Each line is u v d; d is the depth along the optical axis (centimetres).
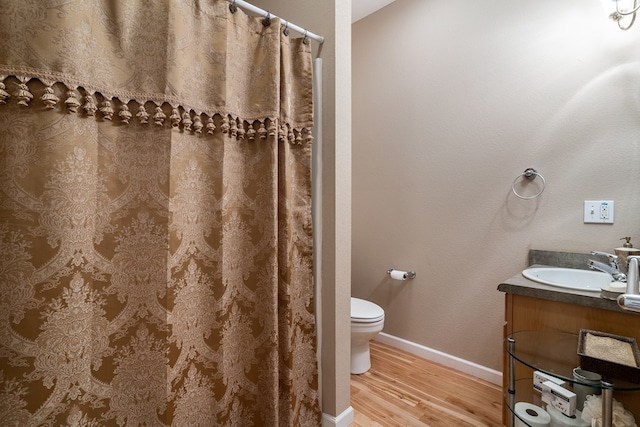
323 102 144
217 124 111
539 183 167
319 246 143
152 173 97
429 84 212
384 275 239
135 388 93
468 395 171
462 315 197
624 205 142
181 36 99
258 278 123
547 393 114
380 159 241
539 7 167
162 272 96
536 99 168
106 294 90
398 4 228
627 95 141
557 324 121
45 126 77
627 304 59
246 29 120
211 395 110
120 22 90
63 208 78
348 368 149
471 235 193
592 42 151
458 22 198
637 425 99
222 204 112
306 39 136
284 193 126
